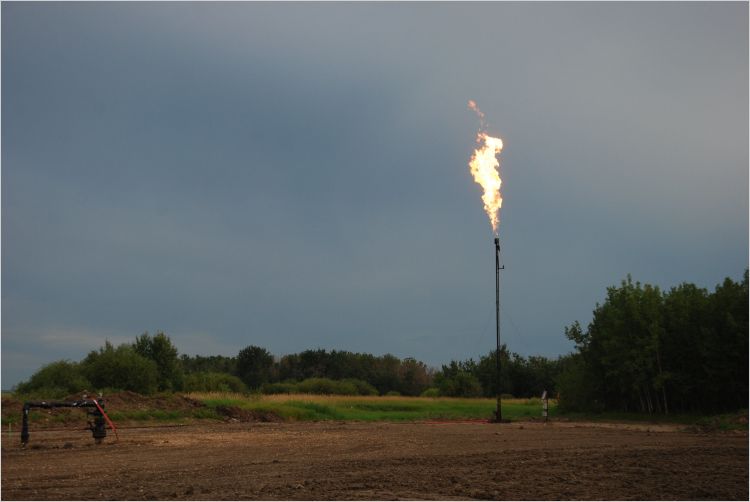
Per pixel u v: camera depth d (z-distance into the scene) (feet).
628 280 145.07
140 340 193.77
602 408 150.51
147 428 87.56
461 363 328.08
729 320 123.65
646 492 36.55
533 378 296.92
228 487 37.47
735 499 34.88
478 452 57.72
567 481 40.24
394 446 63.77
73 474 42.93
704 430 92.84
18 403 92.94
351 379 304.71
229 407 111.04
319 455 55.01
